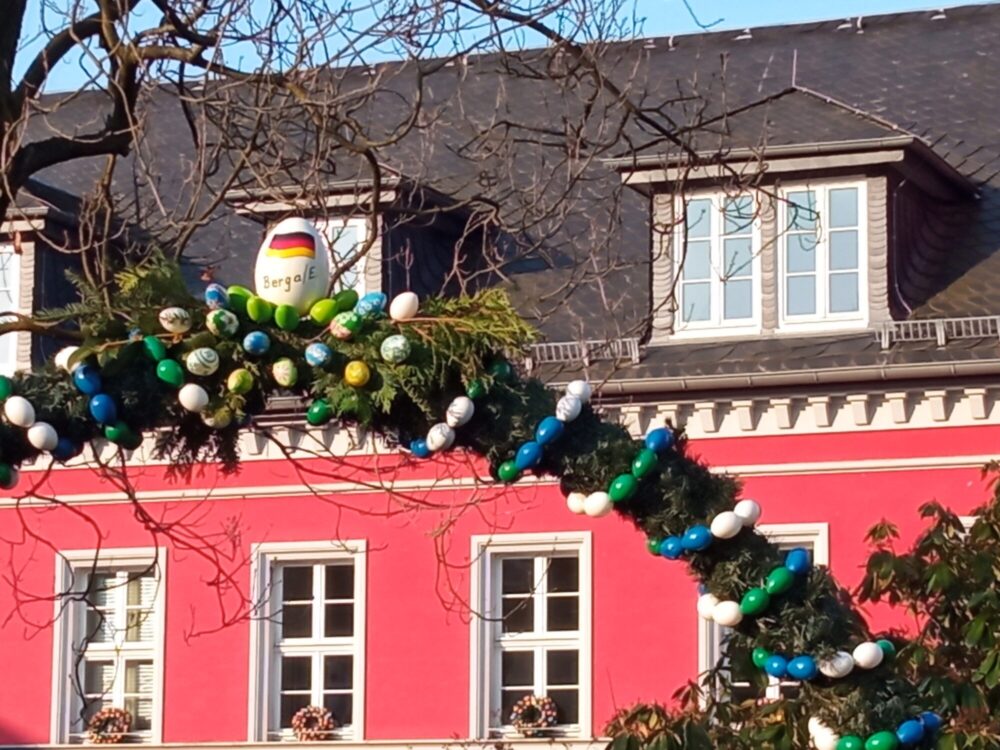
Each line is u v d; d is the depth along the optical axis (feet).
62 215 79.10
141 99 40.88
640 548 76.02
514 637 77.82
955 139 81.51
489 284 76.48
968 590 41.93
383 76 40.14
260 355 28.58
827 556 72.84
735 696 40.42
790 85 85.05
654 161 71.61
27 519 81.87
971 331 72.38
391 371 28.22
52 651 81.51
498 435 28.60
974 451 72.02
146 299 28.73
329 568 79.97
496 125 43.83
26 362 79.87
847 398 72.74
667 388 72.90
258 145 39.83
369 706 78.33
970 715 38.29
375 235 39.19
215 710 79.97
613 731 39.04
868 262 74.23
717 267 73.46
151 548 80.59
